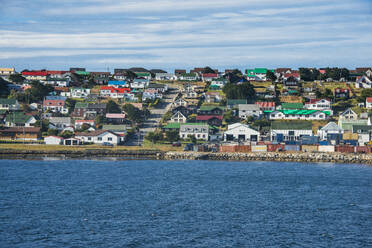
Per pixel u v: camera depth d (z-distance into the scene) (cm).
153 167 14375
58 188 10944
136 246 7119
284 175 13075
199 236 7581
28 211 8881
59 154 16538
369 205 9706
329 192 10869
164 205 9456
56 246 7094
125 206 9331
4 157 16025
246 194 10556
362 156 16012
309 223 8362
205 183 11762
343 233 7844
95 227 7969
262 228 8038
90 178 12256
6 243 7188
